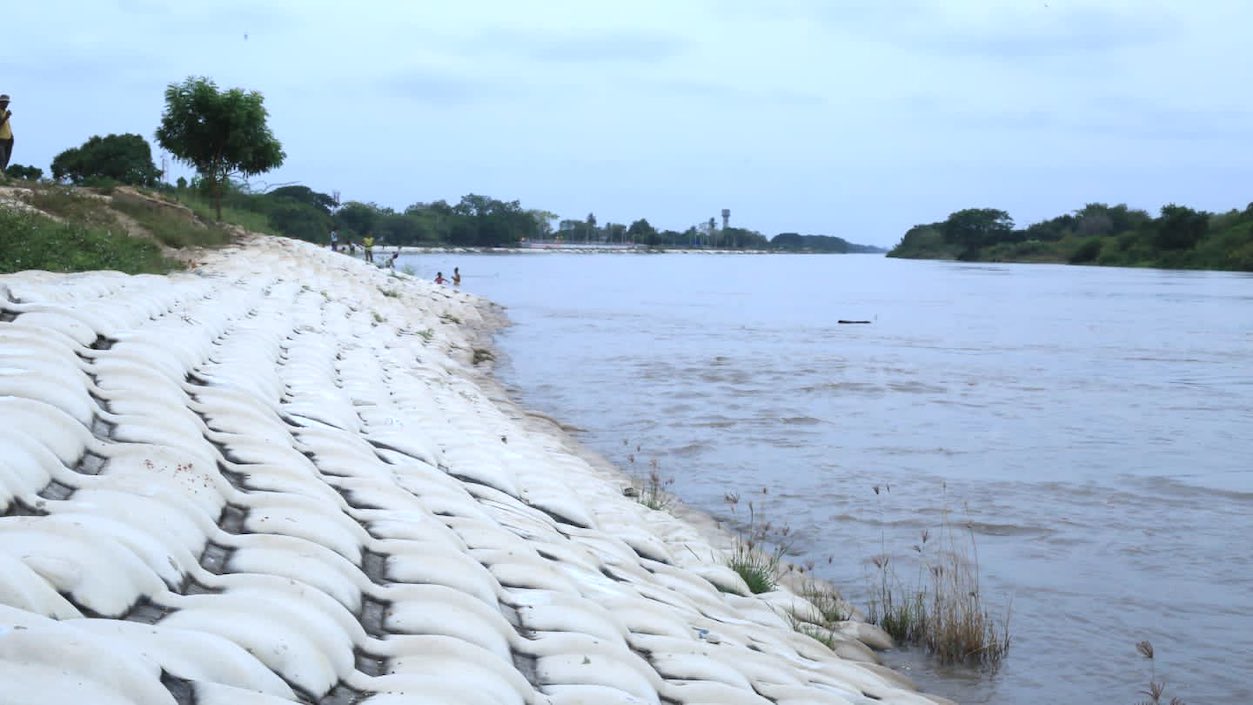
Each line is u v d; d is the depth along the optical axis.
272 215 68.62
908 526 11.85
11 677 3.18
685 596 8.16
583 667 5.56
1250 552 11.05
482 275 85.06
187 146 32.94
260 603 4.71
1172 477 14.34
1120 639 8.79
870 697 7.11
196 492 5.80
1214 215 134.12
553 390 21.30
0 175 25.59
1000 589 9.90
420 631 5.35
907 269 133.38
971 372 25.55
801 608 8.98
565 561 7.55
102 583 4.27
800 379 23.62
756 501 12.75
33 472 5.12
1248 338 35.34
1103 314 47.44
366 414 10.93
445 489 8.14
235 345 11.62
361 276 33.34
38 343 7.23
